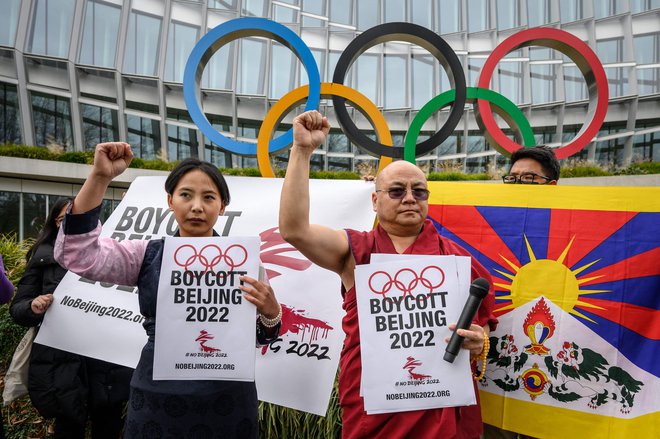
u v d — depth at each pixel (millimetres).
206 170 1878
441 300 1713
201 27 18172
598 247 2285
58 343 2688
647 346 2154
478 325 1779
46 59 16094
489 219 2432
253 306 1771
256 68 18562
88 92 16641
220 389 1729
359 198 2838
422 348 1681
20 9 15781
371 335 1710
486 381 2295
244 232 2900
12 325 3848
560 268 2311
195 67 3725
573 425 2176
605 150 17734
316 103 3539
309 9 19359
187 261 1797
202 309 1768
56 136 16250
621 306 2215
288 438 2818
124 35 17078
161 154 17297
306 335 2572
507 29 19250
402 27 3514
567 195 2373
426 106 3465
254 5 18781
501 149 3551
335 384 2770
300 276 2672
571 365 2217
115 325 2721
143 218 3066
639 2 18172
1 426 2229
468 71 19078
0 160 14531
